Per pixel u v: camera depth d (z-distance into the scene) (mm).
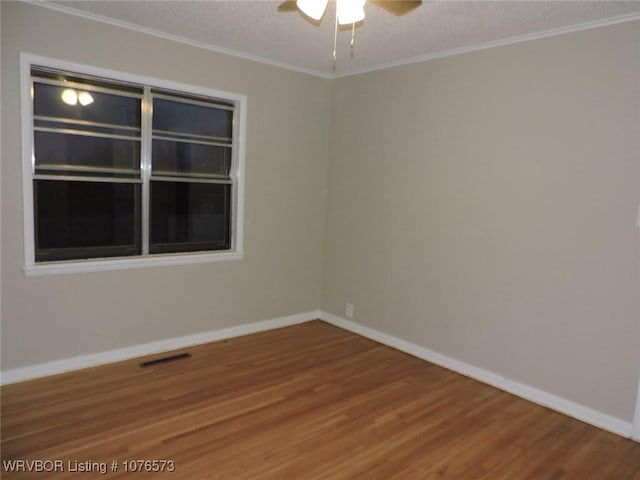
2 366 3119
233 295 4238
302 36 3424
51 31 3057
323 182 4746
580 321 3020
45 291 3230
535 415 3053
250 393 3188
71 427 2656
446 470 2422
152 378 3340
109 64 3307
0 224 3010
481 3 2654
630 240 2785
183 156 3848
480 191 3496
